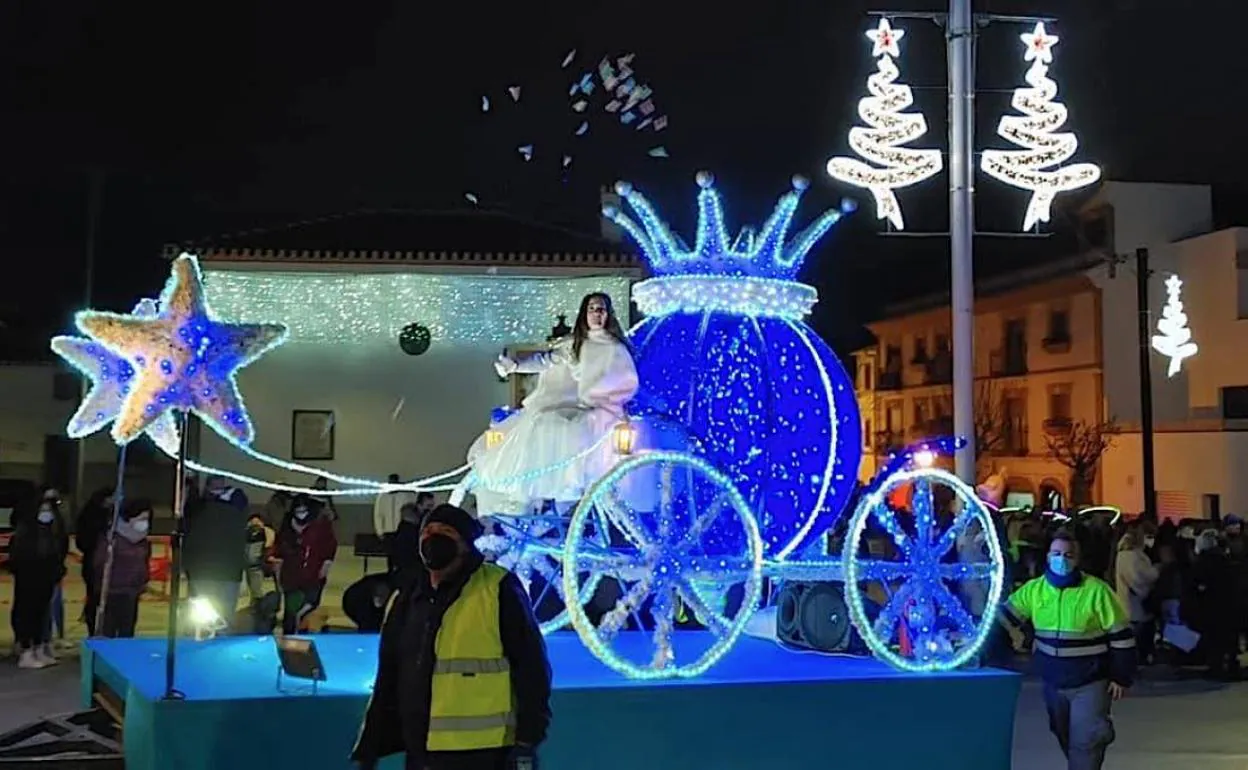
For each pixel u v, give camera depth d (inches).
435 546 229.5
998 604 354.9
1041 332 1870.1
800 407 358.0
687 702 314.7
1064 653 346.3
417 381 1139.3
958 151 583.8
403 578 249.6
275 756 293.7
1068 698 349.4
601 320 348.5
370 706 238.2
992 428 1950.1
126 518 611.8
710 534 349.1
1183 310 1565.0
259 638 425.1
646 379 360.8
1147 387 1257.4
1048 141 592.1
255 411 1121.4
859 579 353.1
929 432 2145.7
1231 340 1540.4
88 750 343.9
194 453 1098.7
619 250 1147.9
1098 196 1729.8
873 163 586.6
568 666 346.0
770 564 341.7
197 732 289.0
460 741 223.6
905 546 347.6
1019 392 1923.0
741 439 352.5
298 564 650.8
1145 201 1701.5
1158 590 710.5
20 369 1520.7
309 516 659.4
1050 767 427.5
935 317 2143.2
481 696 225.6
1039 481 1860.2
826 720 323.9
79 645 687.7
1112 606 345.4
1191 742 483.5
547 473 342.6
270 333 323.0
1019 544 729.0
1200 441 1529.3
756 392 354.9
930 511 354.0
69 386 1526.8
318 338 1131.3
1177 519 1556.3
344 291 1134.4
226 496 609.0
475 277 1137.4
